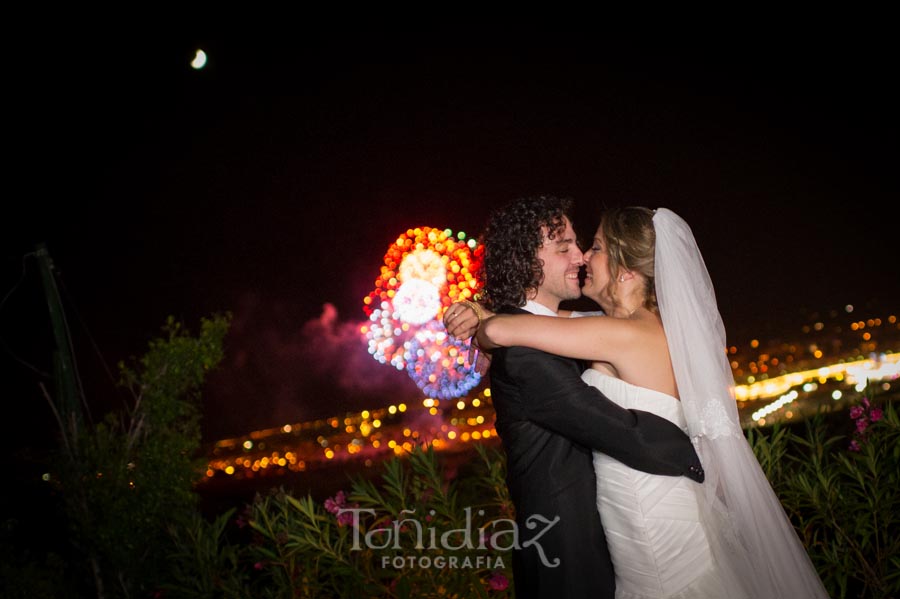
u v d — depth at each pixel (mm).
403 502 3363
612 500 2592
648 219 2721
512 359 2629
